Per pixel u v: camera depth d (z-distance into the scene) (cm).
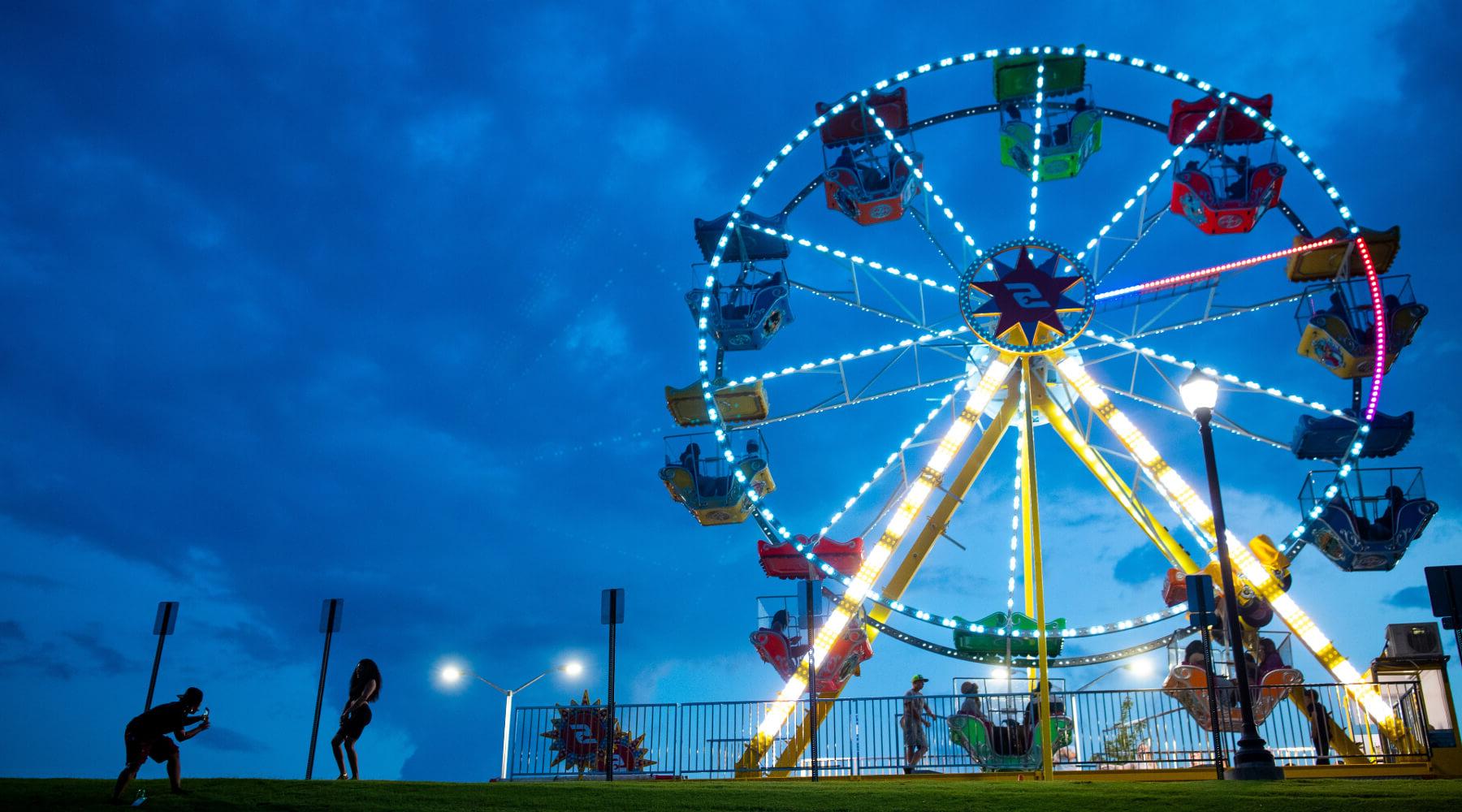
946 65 3575
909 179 3609
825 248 3500
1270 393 3284
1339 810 1266
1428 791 1426
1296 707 2534
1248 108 3378
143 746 1464
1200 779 2197
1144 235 3419
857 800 1443
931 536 3231
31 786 1531
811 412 3459
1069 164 3659
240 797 1458
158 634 2362
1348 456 3062
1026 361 2875
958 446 3225
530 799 1447
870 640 3192
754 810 1373
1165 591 3188
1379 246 3259
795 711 2827
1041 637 2195
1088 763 2342
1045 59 3519
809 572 3200
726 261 3659
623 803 1425
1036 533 2288
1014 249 2964
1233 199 3406
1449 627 1856
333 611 2330
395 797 1449
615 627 2180
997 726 2406
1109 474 3278
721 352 3597
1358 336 3225
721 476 3409
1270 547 3019
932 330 3366
